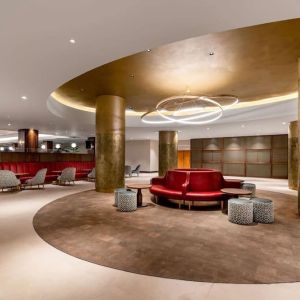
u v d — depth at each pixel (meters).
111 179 9.55
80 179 14.98
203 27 3.88
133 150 24.45
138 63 6.58
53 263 3.39
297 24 4.64
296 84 8.51
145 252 3.79
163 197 7.72
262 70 7.12
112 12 3.50
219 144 20.44
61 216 6.01
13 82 6.48
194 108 11.91
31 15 3.58
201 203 7.68
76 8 3.41
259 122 12.98
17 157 13.35
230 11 3.46
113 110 9.77
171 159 16.77
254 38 5.20
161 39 4.27
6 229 4.95
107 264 3.36
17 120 12.89
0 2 3.29
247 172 19.05
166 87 8.82
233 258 3.58
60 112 11.10
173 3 3.28
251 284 2.86
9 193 9.62
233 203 5.47
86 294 2.64
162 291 2.71
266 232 4.80
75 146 29.55
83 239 4.38
